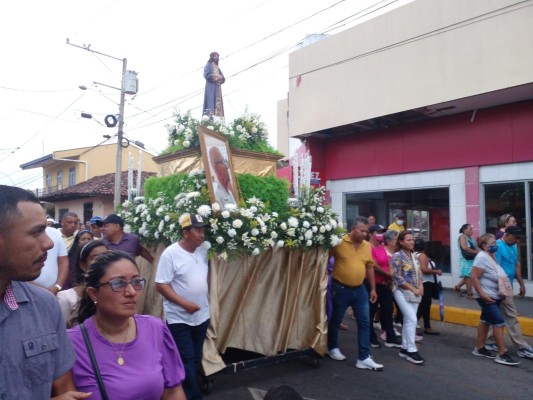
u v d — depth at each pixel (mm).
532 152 10430
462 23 10555
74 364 2232
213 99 8328
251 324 5691
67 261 5094
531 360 6645
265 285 5809
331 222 6180
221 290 5391
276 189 6117
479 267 6609
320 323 6113
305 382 5645
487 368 6297
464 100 10688
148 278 6117
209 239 4996
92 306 2723
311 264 6191
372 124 13133
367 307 6312
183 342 4496
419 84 11336
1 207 1726
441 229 12180
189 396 4418
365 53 12578
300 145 15016
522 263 10586
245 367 5387
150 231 5902
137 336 2455
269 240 5414
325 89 13633
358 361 6227
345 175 14375
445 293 11086
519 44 9641
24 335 1805
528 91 10000
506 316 6824
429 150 12328
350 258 6238
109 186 24281
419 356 6535
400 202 13148
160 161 6551
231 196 5535
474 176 11406
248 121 6391
